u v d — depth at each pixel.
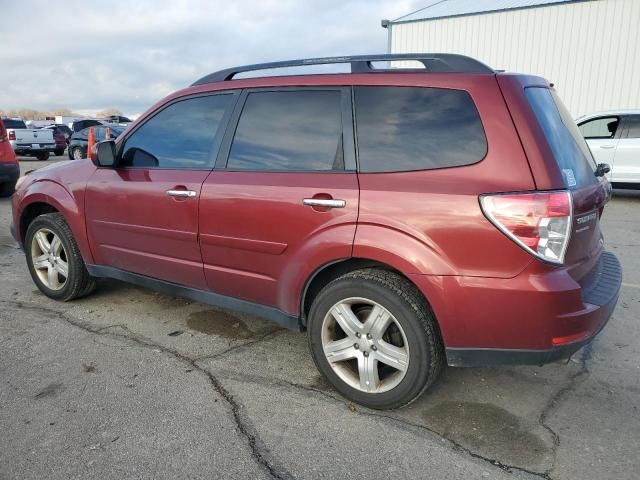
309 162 3.09
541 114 2.67
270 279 3.24
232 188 3.29
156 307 4.47
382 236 2.72
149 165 3.87
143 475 2.38
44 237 4.56
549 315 2.48
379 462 2.48
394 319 2.75
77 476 2.37
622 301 4.66
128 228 3.91
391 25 18.72
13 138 22.05
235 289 3.45
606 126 10.95
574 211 2.54
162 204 3.64
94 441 2.62
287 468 2.44
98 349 3.65
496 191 2.50
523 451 2.57
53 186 4.39
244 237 3.25
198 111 3.67
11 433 2.68
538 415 2.89
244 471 2.42
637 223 8.35
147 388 3.12
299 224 3.00
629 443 2.63
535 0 17.20
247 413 2.88
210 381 3.22
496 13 16.84
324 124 3.08
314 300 3.04
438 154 2.71
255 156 3.32
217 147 3.50
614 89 15.66
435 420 2.83
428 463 2.48
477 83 2.69
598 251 3.07
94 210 4.12
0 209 9.17
